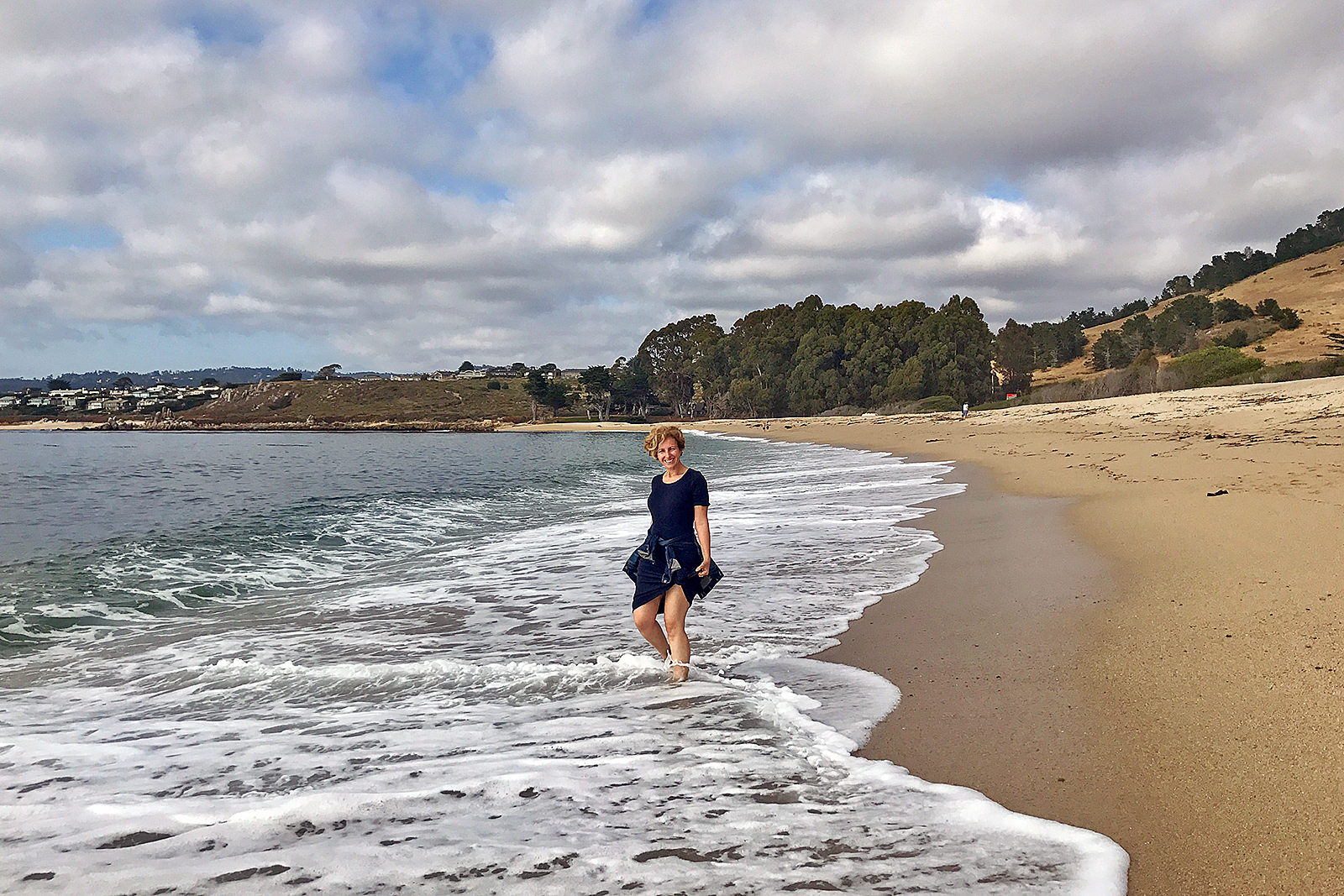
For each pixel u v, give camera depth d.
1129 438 20.84
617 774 3.29
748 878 2.44
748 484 18.97
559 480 22.80
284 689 4.77
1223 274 163.88
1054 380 116.62
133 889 2.43
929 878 2.42
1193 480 11.19
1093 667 4.31
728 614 6.14
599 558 9.44
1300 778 2.87
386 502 16.22
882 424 60.03
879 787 3.09
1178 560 6.49
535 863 2.56
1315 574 5.44
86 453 46.62
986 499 12.30
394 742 3.77
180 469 29.42
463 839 2.74
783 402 102.62
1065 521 9.24
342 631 6.26
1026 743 3.43
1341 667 3.78
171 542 10.99
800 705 4.09
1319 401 24.84
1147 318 121.12
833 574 7.52
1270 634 4.40
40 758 3.64
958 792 3.02
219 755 3.66
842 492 15.34
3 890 2.42
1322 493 8.45
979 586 6.53
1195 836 2.59
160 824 2.90
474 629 6.18
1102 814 2.79
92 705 4.59
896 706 4.00
